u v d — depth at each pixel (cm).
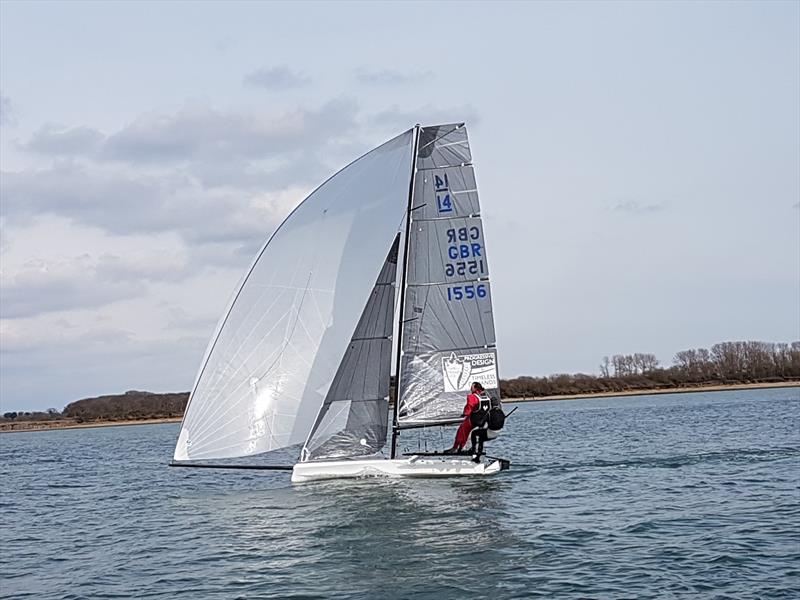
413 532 1703
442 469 2348
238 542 1709
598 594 1243
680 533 1631
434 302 2408
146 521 2114
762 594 1212
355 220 2425
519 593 1263
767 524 1681
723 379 12294
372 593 1295
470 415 2328
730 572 1330
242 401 2330
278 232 2430
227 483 2825
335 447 2375
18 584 1508
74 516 2339
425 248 2412
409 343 2406
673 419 5591
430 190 2419
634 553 1479
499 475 2483
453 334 2403
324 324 2367
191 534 1855
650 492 2148
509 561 1451
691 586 1266
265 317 2369
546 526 1731
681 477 2416
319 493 2188
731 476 2397
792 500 1942
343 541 1650
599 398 13512
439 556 1502
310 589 1332
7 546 1912
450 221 2414
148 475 3431
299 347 2355
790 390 11219
